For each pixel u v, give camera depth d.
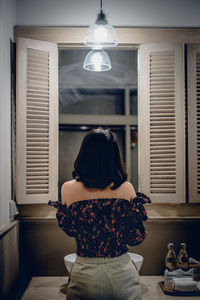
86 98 2.95
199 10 2.11
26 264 2.00
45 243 2.01
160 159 2.02
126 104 2.93
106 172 1.21
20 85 1.93
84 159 1.23
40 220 2.00
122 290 1.16
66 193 1.28
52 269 2.01
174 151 2.02
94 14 2.09
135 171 2.91
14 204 1.85
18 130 1.92
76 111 2.94
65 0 2.08
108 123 2.92
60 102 2.91
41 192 1.97
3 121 1.71
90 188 1.23
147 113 2.03
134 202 1.26
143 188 2.02
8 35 1.88
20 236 1.99
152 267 2.02
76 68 2.78
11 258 1.71
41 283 1.87
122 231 1.21
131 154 2.93
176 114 2.02
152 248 2.03
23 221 2.00
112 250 1.19
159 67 2.04
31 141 1.98
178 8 2.10
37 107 1.98
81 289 1.17
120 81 2.85
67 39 2.07
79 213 1.21
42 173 1.98
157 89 2.04
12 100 1.98
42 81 2.00
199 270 1.80
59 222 1.28
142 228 1.26
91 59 1.97
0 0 1.69
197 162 2.03
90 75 2.81
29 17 2.07
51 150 2.00
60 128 2.87
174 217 2.04
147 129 2.03
